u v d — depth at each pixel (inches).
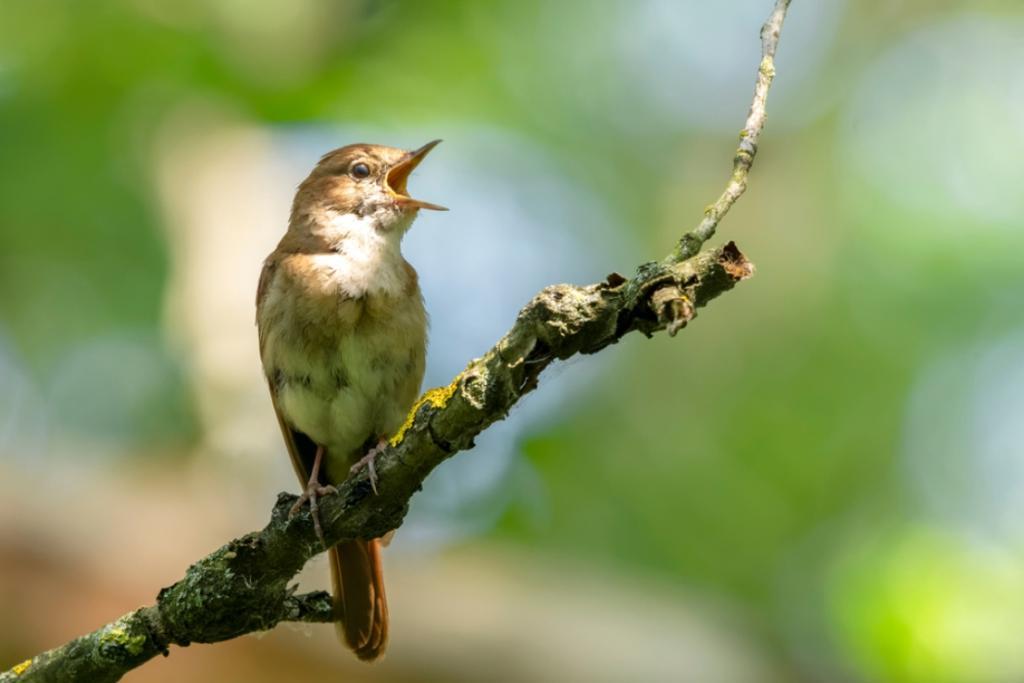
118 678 225.6
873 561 494.9
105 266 513.3
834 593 480.1
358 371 307.4
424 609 378.3
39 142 504.4
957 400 528.7
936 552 489.4
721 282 185.0
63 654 225.0
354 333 306.3
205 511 414.9
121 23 497.7
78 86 504.4
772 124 625.6
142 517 392.2
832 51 635.5
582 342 191.2
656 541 518.3
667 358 561.0
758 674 409.7
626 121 585.3
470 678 367.9
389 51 532.4
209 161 513.0
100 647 223.3
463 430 203.9
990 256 540.1
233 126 516.7
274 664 357.7
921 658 446.3
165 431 496.7
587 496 524.7
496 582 402.6
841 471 534.0
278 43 507.2
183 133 514.0
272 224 516.4
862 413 538.3
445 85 533.3
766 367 556.7
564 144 563.5
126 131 510.3
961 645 450.6
